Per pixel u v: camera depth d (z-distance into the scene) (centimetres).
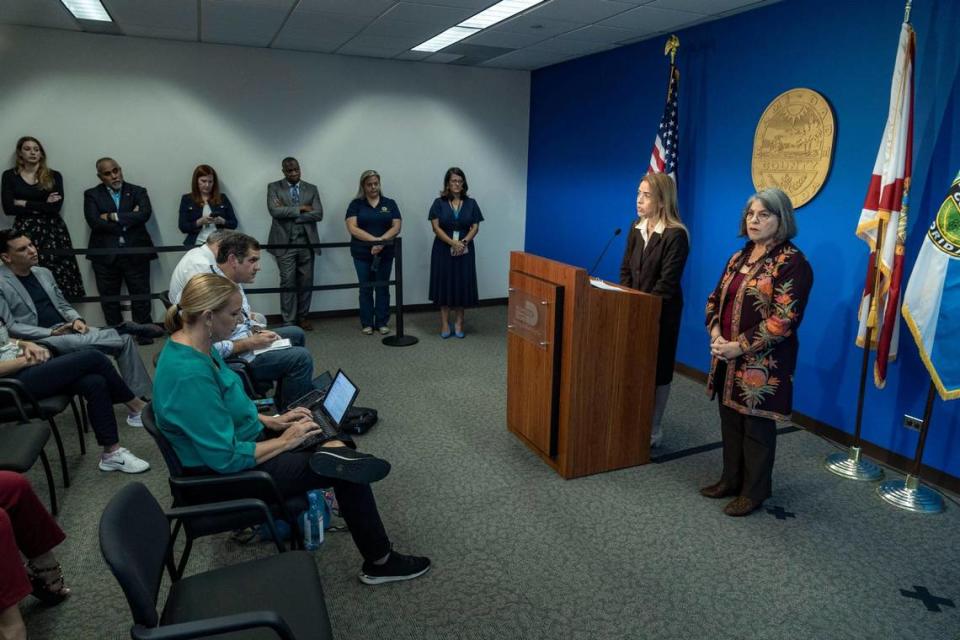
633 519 253
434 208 517
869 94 308
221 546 229
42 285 321
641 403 292
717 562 225
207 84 524
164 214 533
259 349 299
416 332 552
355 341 518
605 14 391
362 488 197
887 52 298
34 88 478
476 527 246
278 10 403
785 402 240
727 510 255
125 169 514
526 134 648
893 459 304
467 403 379
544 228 632
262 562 155
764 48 366
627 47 486
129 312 518
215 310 169
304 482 186
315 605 141
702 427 350
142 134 514
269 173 558
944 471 283
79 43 483
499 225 659
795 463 306
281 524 226
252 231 564
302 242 541
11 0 393
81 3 404
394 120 591
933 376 253
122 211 490
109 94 498
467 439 327
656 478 288
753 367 241
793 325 229
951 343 247
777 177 361
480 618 195
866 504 267
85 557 222
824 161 330
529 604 202
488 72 618
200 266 282
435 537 238
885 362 281
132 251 402
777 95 360
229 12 411
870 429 315
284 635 118
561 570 220
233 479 168
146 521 137
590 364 274
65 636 185
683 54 430
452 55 549
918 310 254
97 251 397
